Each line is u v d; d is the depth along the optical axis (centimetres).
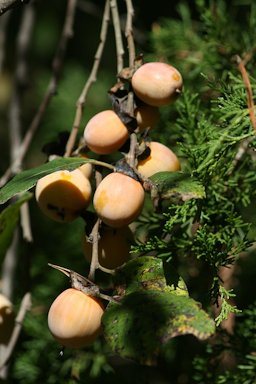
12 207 84
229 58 105
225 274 102
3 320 96
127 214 84
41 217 119
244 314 98
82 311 83
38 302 112
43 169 86
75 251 115
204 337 78
